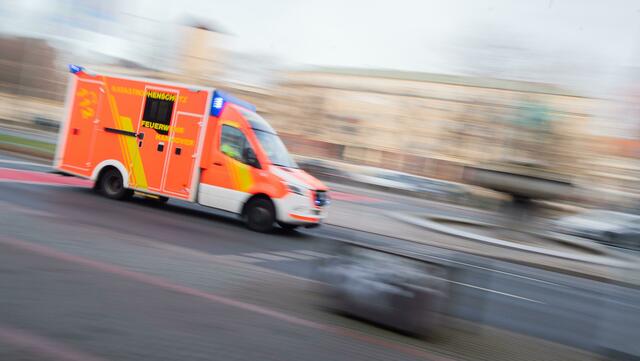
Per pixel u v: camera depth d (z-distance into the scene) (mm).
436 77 53281
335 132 57438
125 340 3971
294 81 56906
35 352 3555
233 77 51375
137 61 37125
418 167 53938
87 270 5691
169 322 4504
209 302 5270
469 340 5348
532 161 17688
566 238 19875
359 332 5082
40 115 47562
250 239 10047
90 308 4535
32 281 4992
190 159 11422
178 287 5637
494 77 19719
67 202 10461
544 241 17891
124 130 11898
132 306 4762
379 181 42344
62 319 4191
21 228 7230
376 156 56156
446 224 19016
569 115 17672
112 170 12062
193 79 47562
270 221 11164
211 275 6465
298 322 5086
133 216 10211
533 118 17750
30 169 15680
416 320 5137
